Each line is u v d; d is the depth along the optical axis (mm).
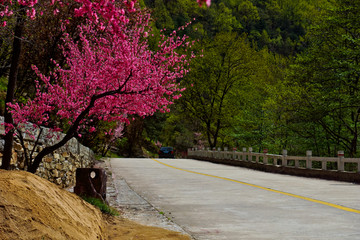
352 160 17312
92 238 4898
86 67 8086
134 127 56812
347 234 6633
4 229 3248
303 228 7191
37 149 9797
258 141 44469
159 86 7691
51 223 4016
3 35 8477
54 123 11719
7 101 7570
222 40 48656
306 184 15859
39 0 8008
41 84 14281
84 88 7957
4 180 4090
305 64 32375
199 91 48906
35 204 4039
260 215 8672
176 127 77688
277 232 6867
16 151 8469
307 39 33562
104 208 7758
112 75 7539
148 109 8031
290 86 34125
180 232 6910
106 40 8219
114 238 6070
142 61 7746
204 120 50875
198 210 9422
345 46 31156
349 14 29359
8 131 7301
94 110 8062
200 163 33938
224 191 13297
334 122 31734
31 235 3492
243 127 46125
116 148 57250
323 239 6281
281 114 38688
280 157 23734
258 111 44844
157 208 9719
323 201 10742
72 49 8812
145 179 17750
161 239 6258
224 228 7305
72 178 14125
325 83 30672
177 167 26984
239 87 48812
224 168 27203
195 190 13602
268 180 17688
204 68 47688
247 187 14570
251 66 48312
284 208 9609
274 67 53594
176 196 12016
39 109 7875
